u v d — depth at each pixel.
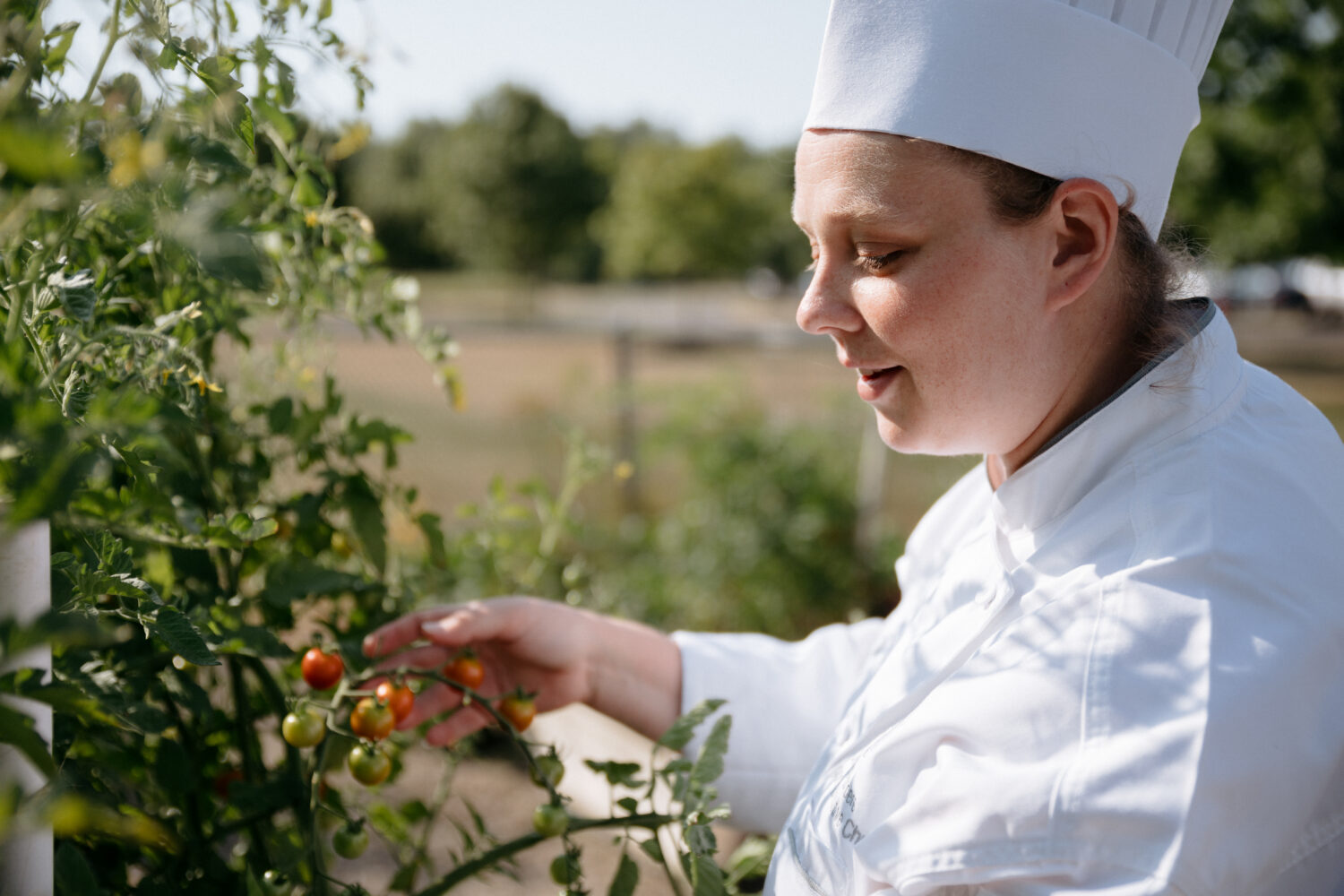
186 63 0.69
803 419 4.72
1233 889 0.70
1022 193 0.83
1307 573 0.79
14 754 0.57
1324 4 7.53
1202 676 0.72
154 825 0.83
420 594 1.51
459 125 32.06
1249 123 8.45
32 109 0.62
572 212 31.47
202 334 1.02
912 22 0.84
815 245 0.97
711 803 1.00
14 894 0.58
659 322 25.08
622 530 4.44
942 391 0.87
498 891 1.91
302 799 1.02
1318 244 9.76
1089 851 0.71
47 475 0.45
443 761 2.37
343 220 1.25
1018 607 0.88
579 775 2.34
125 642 0.98
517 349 10.34
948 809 0.77
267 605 1.17
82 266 0.90
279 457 1.24
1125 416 0.88
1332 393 9.00
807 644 1.36
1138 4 0.86
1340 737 0.75
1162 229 1.00
